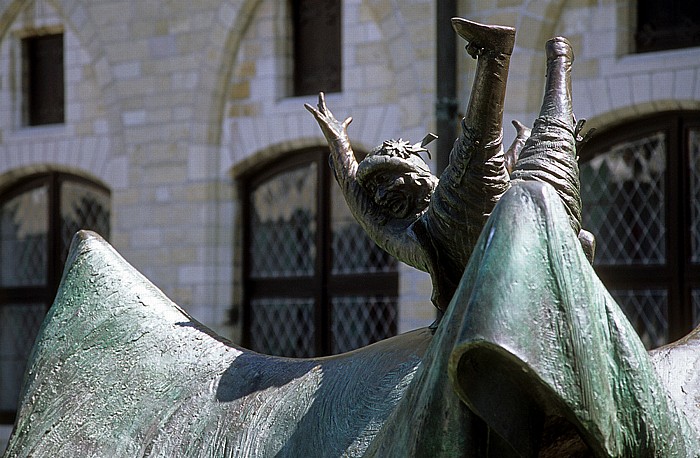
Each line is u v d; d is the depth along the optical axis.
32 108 26.00
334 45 22.39
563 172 3.45
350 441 3.49
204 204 23.36
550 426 3.24
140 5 24.09
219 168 23.38
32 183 26.03
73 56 25.06
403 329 20.69
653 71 18.75
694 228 18.80
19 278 26.11
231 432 3.77
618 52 19.06
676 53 18.64
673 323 18.83
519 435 3.03
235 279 23.33
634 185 19.19
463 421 3.09
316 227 22.58
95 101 24.83
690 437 3.24
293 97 22.86
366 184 3.84
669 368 3.62
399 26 20.91
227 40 23.09
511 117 19.47
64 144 25.19
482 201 3.49
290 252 22.94
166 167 23.80
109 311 4.22
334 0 22.36
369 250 22.02
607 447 3.03
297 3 22.77
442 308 3.69
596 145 19.44
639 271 19.11
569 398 2.97
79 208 25.58
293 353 22.78
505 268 3.00
